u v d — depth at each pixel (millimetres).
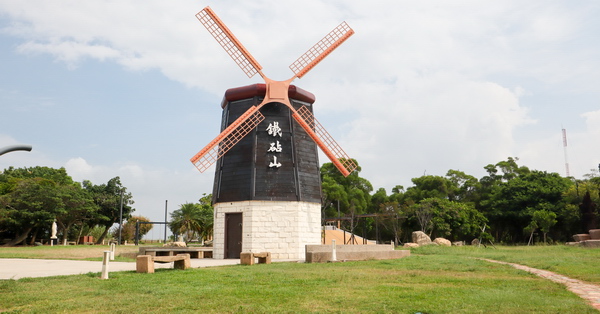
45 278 13188
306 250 20828
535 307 8594
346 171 28516
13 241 51312
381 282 12422
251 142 26578
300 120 27312
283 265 18297
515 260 20500
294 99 27953
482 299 9484
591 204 40344
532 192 60844
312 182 27422
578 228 57156
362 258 21828
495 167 78562
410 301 9297
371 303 9062
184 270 15820
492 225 66375
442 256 24297
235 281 12453
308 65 28453
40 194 50750
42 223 51094
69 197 53250
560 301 9281
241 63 27969
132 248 38344
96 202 61469
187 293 10344
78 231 64812
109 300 9492
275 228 25781
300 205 26375
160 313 8266
